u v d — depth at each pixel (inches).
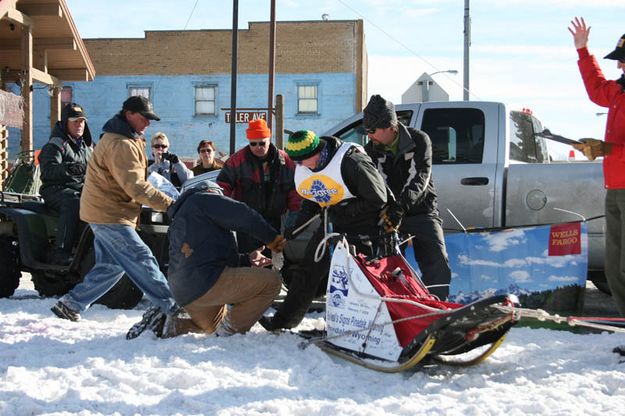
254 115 652.1
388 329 191.5
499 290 272.7
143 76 1386.6
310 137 199.6
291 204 275.6
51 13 633.6
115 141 240.1
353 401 162.9
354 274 198.4
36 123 1352.1
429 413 155.6
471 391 171.0
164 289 236.1
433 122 315.0
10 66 690.8
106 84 1389.0
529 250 270.7
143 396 166.7
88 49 1389.0
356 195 204.5
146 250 245.9
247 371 186.5
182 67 1380.4
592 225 289.7
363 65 1376.7
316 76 1360.7
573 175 292.4
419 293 202.8
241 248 274.4
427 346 179.6
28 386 171.5
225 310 229.9
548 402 163.2
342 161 200.7
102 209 245.3
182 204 215.2
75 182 321.7
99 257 255.6
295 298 218.2
